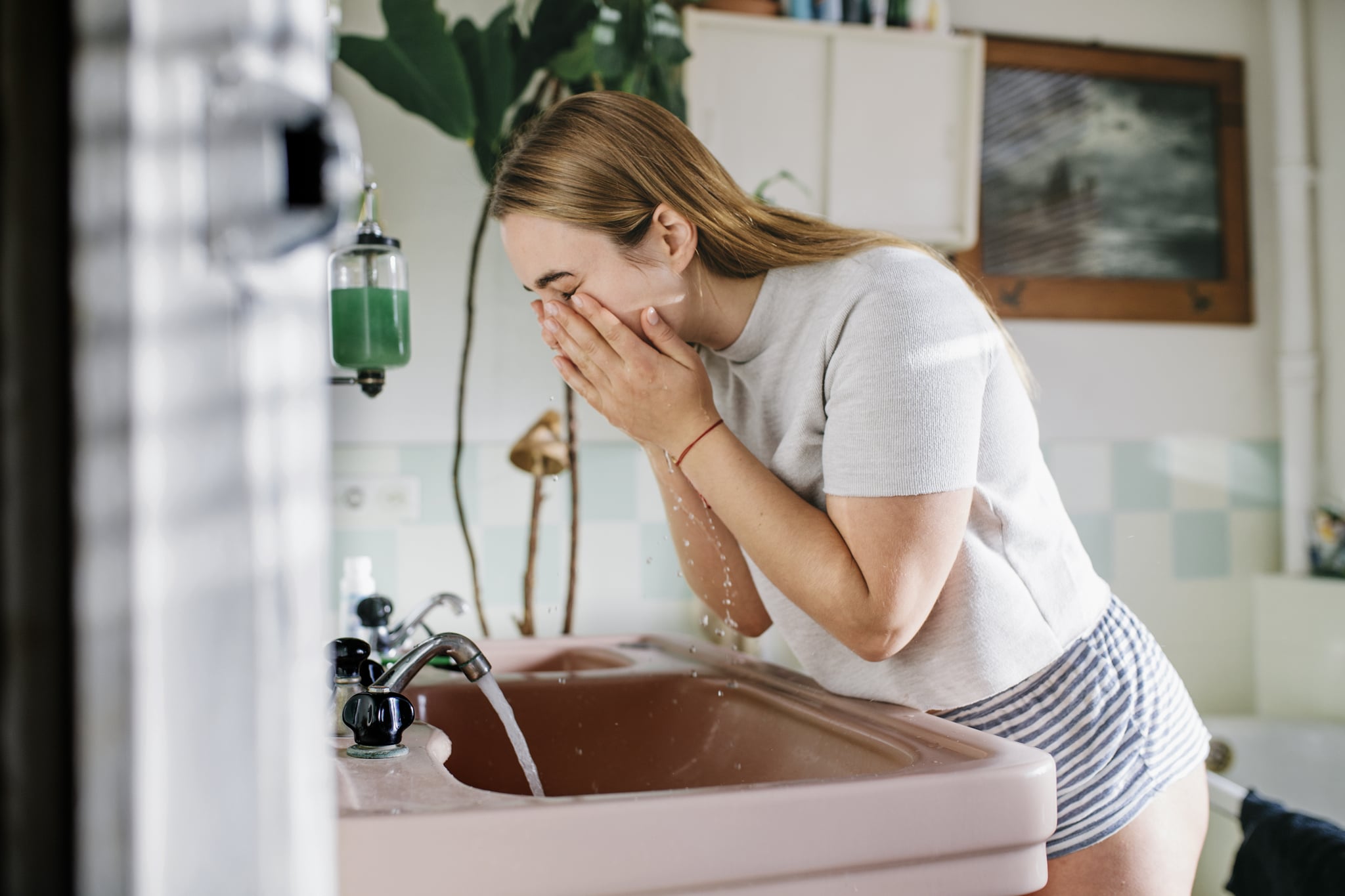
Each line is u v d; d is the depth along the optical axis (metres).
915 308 0.80
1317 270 2.42
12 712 0.23
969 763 0.67
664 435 0.87
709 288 0.92
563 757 1.10
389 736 0.75
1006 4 2.28
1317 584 2.23
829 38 1.99
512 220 0.89
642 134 0.88
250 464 0.25
